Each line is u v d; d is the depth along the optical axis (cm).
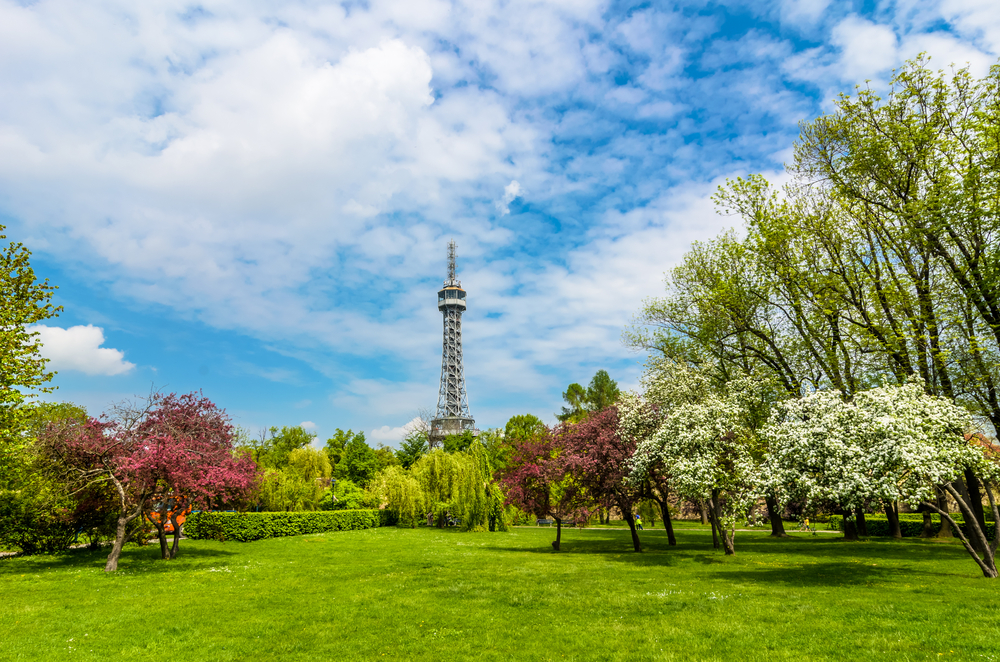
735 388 2583
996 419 2211
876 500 1450
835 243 2616
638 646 970
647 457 2250
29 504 2381
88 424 2148
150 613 1293
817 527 4425
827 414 1584
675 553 2462
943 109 2280
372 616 1250
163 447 2105
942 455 1406
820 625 1036
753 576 1702
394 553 2641
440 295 16838
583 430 2661
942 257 2309
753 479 1692
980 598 1225
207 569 2045
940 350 2228
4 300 1989
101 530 2669
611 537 3697
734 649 924
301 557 2470
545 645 999
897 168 2405
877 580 1543
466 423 14800
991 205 2022
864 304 2553
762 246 2677
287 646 1017
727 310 2962
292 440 7519
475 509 4484
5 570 2017
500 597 1436
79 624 1189
